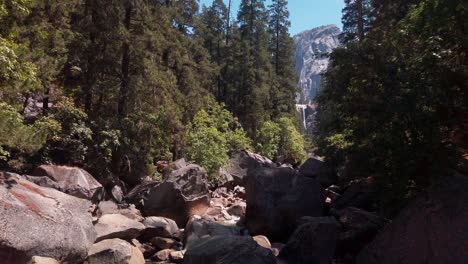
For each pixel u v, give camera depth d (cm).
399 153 891
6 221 752
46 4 1519
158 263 1023
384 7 1811
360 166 1008
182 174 1530
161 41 1930
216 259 798
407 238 826
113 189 1603
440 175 855
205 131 2189
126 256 905
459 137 946
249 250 813
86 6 1780
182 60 2481
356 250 1030
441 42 910
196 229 1202
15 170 1425
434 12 925
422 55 931
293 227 1301
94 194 1353
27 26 1290
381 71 941
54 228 827
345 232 1067
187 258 843
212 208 1585
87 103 1797
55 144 1662
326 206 1460
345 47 1073
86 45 1705
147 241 1171
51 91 1711
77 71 1752
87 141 1684
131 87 1806
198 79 3106
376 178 995
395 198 977
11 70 927
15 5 1002
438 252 755
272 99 4456
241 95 4106
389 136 895
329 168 1964
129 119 1786
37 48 1307
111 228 1060
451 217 780
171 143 2148
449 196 816
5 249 726
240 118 4006
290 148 3672
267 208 1313
